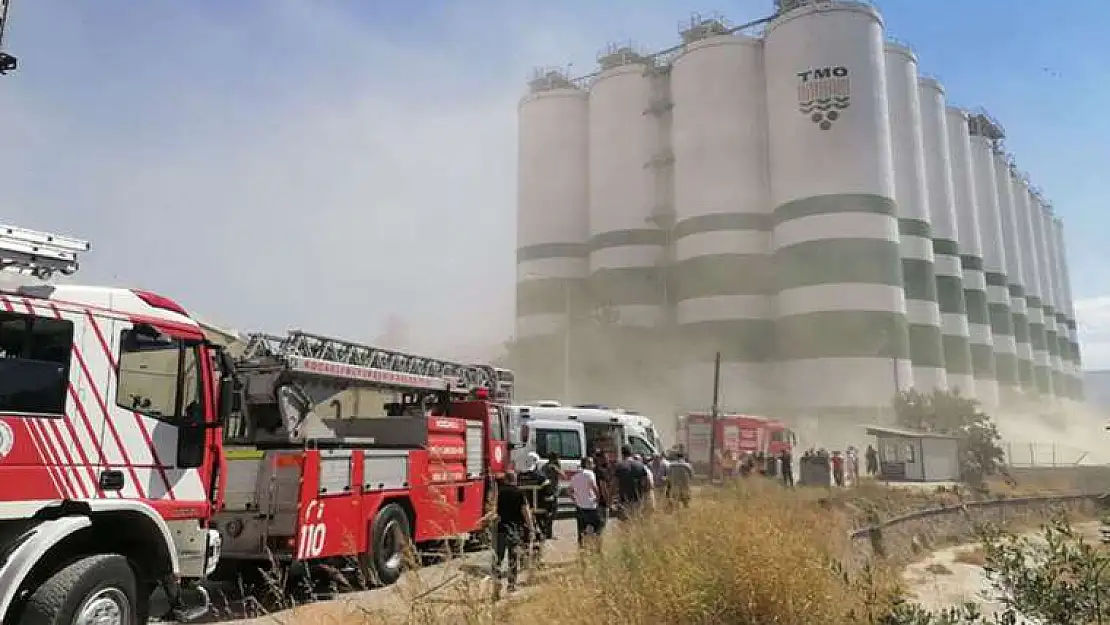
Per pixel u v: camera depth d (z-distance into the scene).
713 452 30.83
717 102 68.31
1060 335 129.62
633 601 5.91
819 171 62.12
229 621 7.60
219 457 6.92
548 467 12.37
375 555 9.14
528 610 5.84
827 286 59.88
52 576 5.17
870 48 64.81
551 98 80.88
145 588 6.00
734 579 6.17
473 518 11.73
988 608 6.95
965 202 89.38
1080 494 33.06
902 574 16.06
